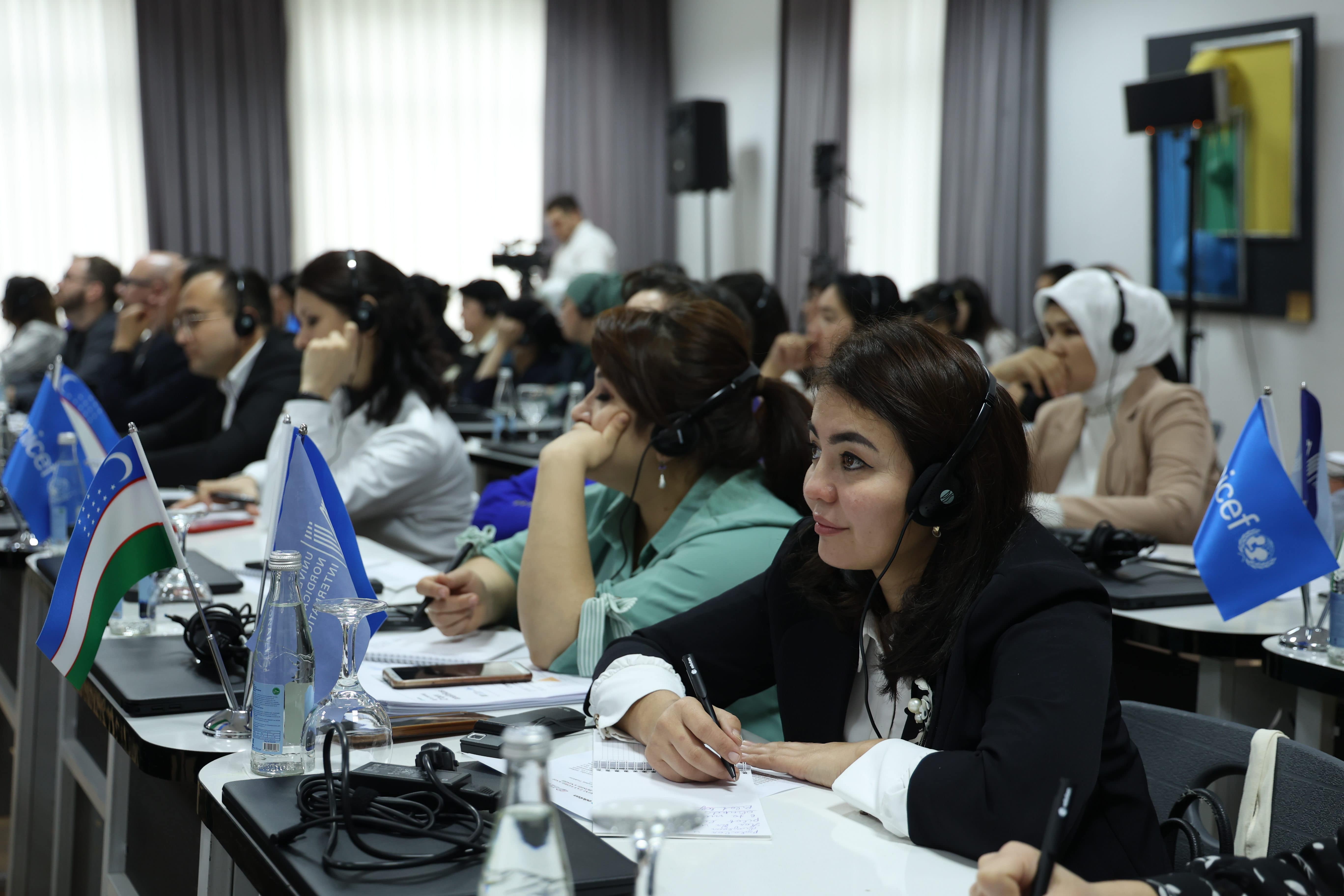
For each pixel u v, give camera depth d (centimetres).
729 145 791
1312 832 112
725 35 790
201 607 130
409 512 273
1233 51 485
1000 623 106
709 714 118
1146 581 209
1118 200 544
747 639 133
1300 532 167
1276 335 484
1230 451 501
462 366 602
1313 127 463
